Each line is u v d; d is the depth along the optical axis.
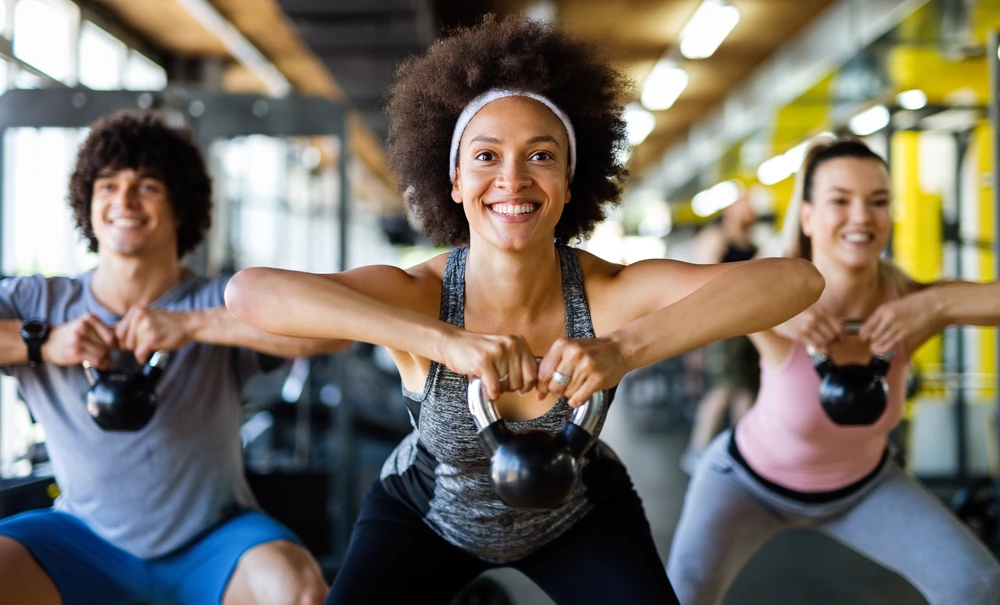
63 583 1.80
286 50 7.56
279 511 3.51
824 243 1.99
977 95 6.07
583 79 1.46
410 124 1.57
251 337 1.81
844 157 1.95
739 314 1.28
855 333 1.89
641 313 1.44
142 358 1.80
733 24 7.21
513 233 1.35
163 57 7.27
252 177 8.90
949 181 6.30
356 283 1.39
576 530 1.54
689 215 16.25
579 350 1.19
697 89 10.08
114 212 1.90
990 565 1.75
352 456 4.50
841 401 1.77
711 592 1.92
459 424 1.38
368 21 5.29
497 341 1.20
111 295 1.96
